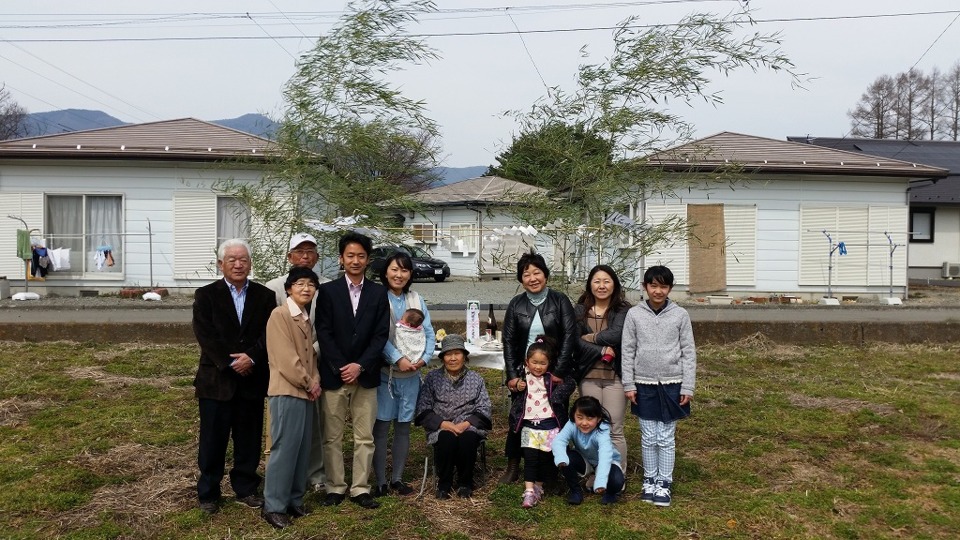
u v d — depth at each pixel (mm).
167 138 16781
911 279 24781
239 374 4430
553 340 4891
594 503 4723
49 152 15664
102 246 16266
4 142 16344
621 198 6465
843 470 5363
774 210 16938
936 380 8562
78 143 16234
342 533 4219
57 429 6137
